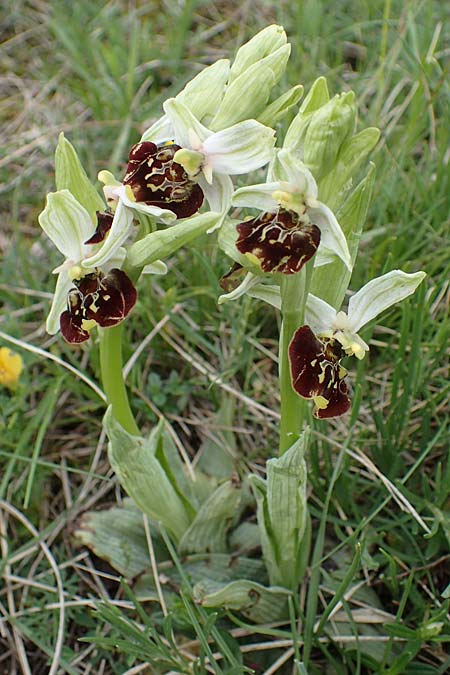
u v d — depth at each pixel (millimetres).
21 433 228
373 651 193
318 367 160
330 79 275
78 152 271
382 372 231
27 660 203
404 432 211
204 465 224
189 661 195
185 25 308
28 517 221
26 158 283
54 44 319
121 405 182
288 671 195
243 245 154
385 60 272
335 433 222
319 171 150
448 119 254
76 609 207
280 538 188
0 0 334
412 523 202
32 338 245
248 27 315
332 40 300
